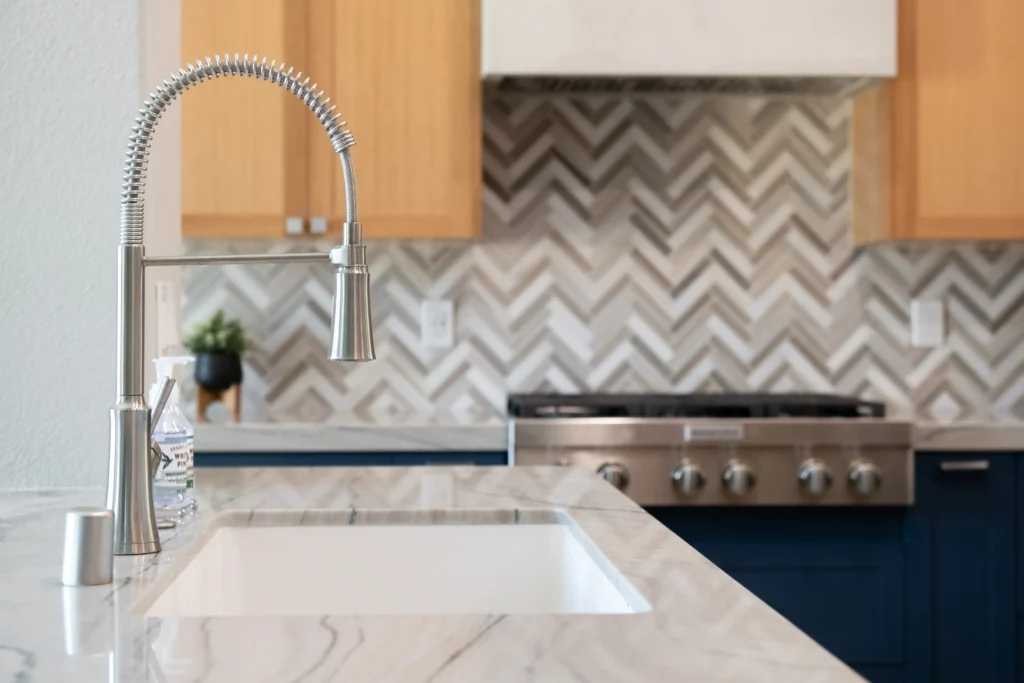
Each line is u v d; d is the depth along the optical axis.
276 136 2.88
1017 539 2.72
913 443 2.67
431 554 1.39
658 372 3.28
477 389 3.27
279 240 3.19
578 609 1.26
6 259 1.61
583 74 2.80
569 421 2.64
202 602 1.23
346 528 1.39
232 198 2.89
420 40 2.90
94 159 1.62
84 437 1.61
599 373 3.28
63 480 1.62
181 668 0.73
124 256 1.14
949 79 2.95
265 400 3.23
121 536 1.12
